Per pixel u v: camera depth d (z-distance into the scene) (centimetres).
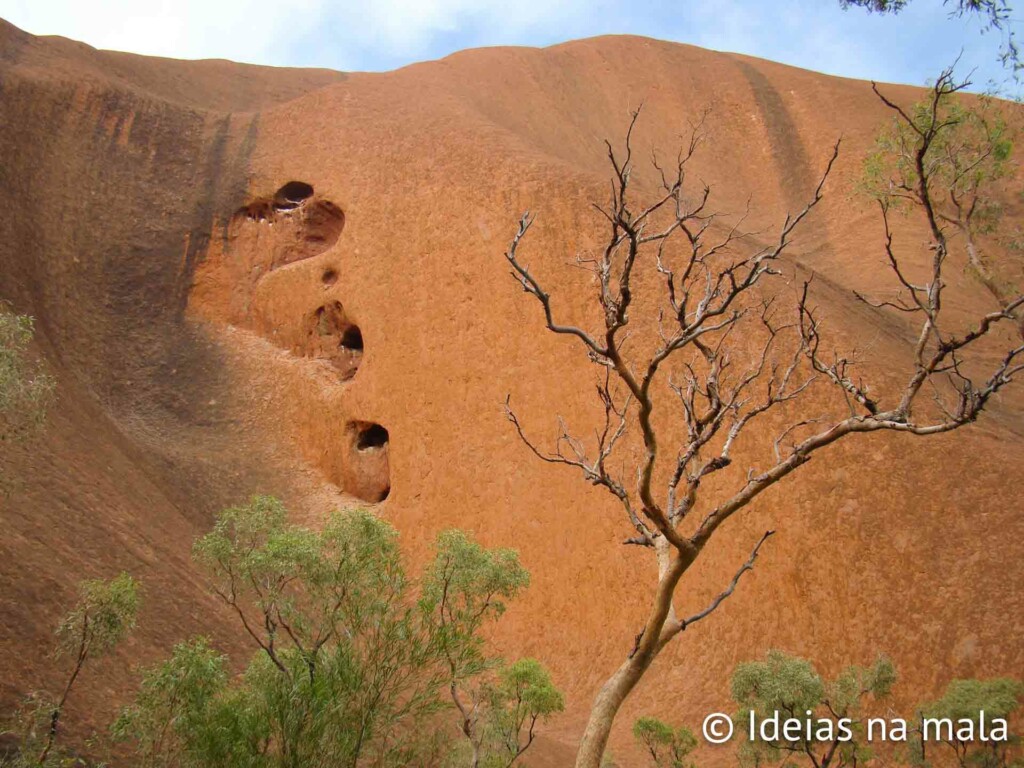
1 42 4356
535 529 2794
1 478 1964
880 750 1928
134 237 3894
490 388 3078
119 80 4653
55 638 1609
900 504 2280
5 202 3531
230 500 3103
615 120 5759
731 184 5269
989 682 1723
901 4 1259
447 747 1336
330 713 1045
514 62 5903
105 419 3041
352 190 3809
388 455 3247
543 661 2573
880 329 3158
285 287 3741
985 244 3969
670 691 2302
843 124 5444
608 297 912
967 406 897
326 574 1163
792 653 2211
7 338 1222
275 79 5722
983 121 1867
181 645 1148
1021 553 2084
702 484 2566
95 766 1216
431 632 1160
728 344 2727
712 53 6456
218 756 1038
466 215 3412
